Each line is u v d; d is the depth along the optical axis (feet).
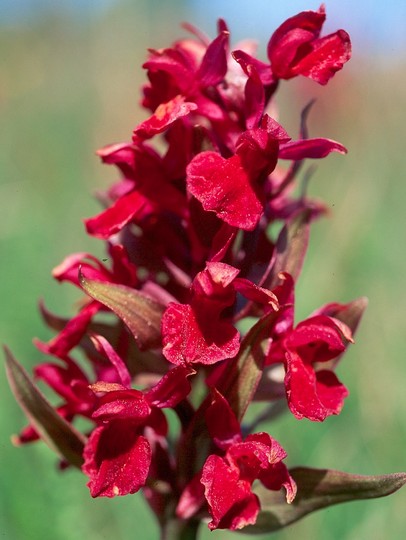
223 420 0.57
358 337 0.97
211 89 0.60
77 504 0.79
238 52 0.56
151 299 0.58
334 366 0.63
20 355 0.97
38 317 1.02
